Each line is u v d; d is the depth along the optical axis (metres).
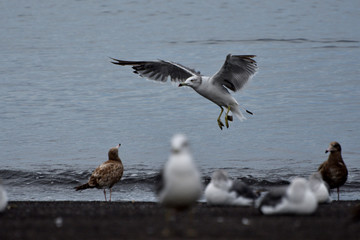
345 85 31.30
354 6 78.38
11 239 7.26
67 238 7.30
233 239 7.25
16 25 66.06
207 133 22.69
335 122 23.81
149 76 16.28
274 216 9.11
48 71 37.69
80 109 27.05
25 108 27.06
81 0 92.00
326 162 13.31
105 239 7.23
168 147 20.58
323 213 9.48
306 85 31.59
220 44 49.94
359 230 7.87
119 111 26.73
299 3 84.00
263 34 55.72
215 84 15.66
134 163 18.27
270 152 19.73
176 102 28.78
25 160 18.59
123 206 11.23
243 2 87.25
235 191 10.37
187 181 7.16
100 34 59.53
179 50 47.19
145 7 83.19
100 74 36.94
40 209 10.40
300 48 44.91
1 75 35.97
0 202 9.31
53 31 61.50
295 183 9.00
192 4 85.56
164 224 8.24
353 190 14.88
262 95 29.56
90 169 17.53
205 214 9.38
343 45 45.91
